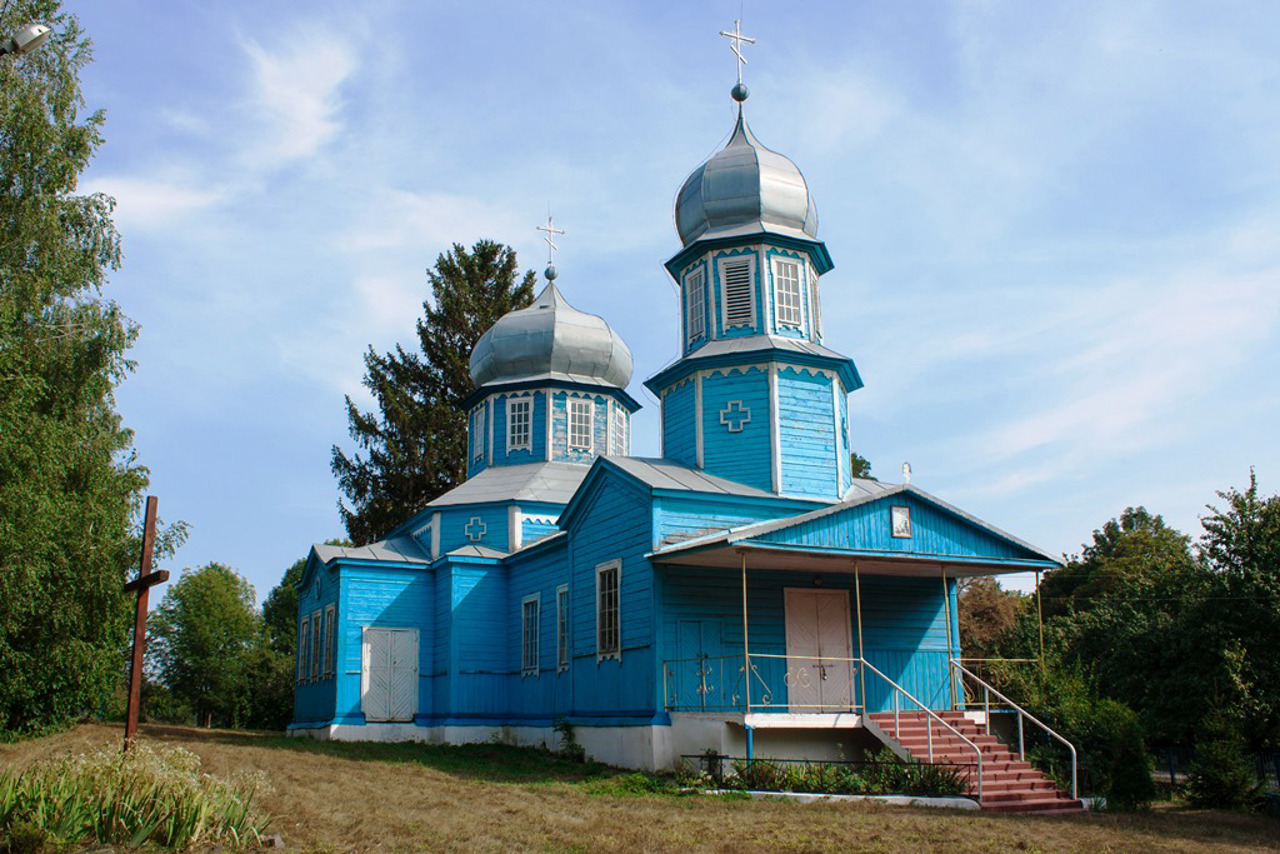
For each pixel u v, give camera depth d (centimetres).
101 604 2458
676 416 2655
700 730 2052
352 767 2166
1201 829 1680
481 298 5244
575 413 3528
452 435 4894
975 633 5003
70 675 2489
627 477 2350
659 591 2206
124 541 2588
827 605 2389
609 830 1407
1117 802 2002
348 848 1205
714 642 2239
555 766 2305
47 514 2231
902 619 2462
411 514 4769
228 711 6462
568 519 2641
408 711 3084
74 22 2725
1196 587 2922
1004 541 2241
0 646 2295
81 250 2645
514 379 3550
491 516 3219
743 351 2533
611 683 2339
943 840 1419
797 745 2078
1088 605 5691
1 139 2542
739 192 2741
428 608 3188
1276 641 2712
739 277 2695
